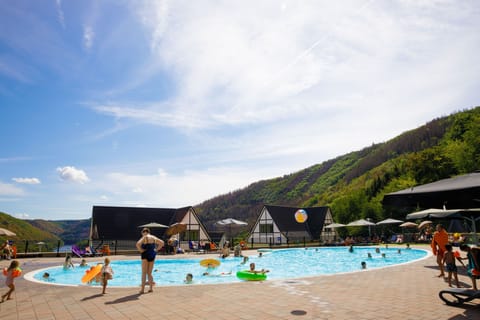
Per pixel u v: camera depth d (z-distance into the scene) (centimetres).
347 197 5191
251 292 761
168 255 2300
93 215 3350
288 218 4619
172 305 643
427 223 3088
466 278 933
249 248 3091
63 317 569
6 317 575
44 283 959
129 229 3341
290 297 700
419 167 4566
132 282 1353
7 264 1648
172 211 3819
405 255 2250
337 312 573
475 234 1305
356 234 4684
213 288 820
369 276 991
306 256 2512
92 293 782
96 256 2214
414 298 679
